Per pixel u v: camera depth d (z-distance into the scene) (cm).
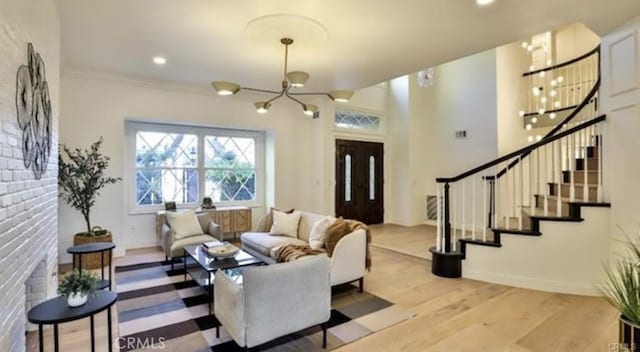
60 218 460
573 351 239
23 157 197
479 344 249
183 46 375
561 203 373
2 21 162
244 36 346
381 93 793
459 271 404
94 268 438
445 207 418
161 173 589
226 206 649
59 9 292
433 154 756
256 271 217
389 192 799
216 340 254
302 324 237
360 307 317
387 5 280
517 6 281
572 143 382
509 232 374
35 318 174
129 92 513
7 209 171
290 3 278
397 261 476
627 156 316
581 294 342
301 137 692
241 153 672
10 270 178
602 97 348
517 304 321
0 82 160
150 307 314
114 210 500
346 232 364
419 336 262
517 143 650
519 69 669
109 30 334
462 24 315
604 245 336
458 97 697
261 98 629
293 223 464
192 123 580
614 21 310
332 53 390
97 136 488
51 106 280
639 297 159
